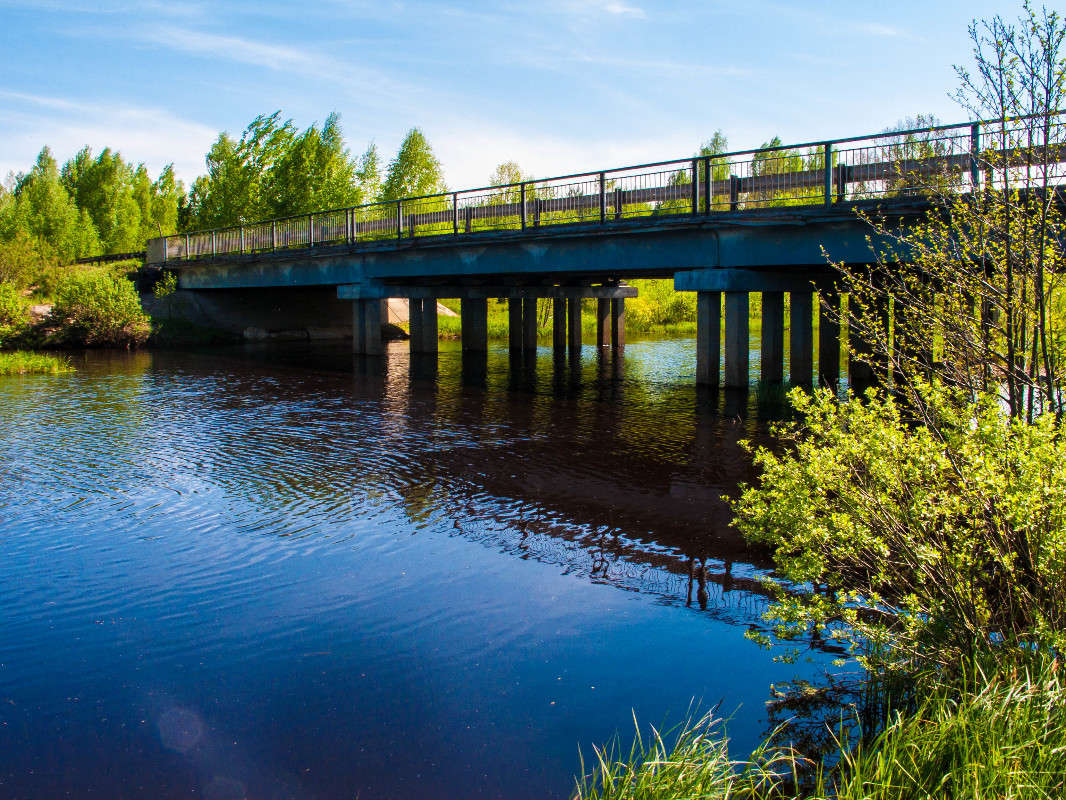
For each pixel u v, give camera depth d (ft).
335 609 23.89
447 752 16.78
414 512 33.42
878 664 18.03
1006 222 21.94
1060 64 20.56
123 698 19.13
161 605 24.26
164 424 54.08
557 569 26.94
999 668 15.72
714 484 37.68
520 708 18.43
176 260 134.51
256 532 30.86
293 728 17.76
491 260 82.58
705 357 69.15
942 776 13.52
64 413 58.65
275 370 87.61
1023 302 20.89
